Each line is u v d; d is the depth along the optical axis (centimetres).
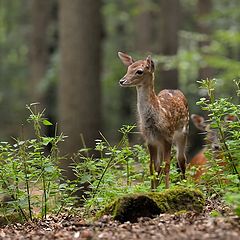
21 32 3931
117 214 859
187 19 4022
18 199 959
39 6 3134
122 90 3650
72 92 1938
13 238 819
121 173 1076
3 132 3594
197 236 719
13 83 3872
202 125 1459
